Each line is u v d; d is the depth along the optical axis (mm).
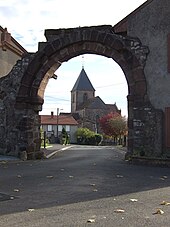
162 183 9305
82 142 60844
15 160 15828
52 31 17453
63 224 5328
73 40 16984
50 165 13859
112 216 5816
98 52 16875
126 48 16141
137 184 9141
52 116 76750
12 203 6840
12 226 5227
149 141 15414
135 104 15773
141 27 16047
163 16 15531
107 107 83312
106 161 15703
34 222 5449
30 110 17500
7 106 17781
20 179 9953
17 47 26281
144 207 6500
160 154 15086
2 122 17875
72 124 74938
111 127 57031
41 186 8789
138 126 15648
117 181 9625
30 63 17422
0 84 18000
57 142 55812
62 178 10141
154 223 5391
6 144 17703
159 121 15250
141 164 14086
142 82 15695
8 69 24531
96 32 16641
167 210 6254
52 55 17391
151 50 15719
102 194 7770
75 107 93312
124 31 16578
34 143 17625
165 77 15266
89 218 5680
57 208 6406
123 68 16297
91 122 80875
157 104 15406
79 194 7770
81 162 15203
